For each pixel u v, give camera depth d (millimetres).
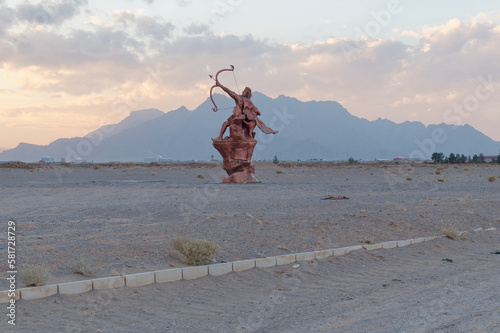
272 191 33875
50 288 9281
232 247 13977
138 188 35781
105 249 12695
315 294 10805
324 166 103500
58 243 13461
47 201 26438
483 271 13391
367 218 19938
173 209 22094
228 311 9344
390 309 9414
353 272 13070
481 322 8312
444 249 16688
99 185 38812
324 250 14438
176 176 56656
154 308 9289
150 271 11062
